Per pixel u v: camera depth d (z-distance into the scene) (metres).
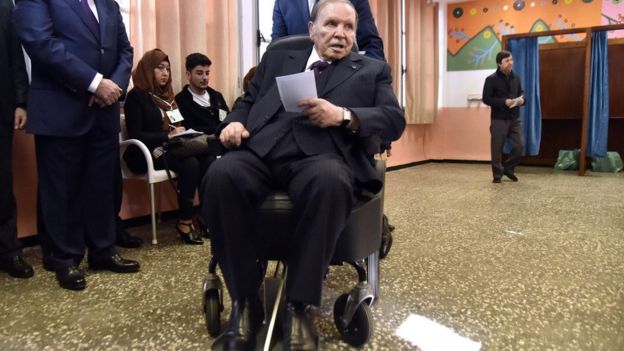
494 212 3.16
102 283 1.78
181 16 2.96
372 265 1.55
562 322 1.40
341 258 1.14
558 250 2.21
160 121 2.55
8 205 1.91
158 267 1.99
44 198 1.76
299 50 1.39
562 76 5.91
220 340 1.21
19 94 1.91
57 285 1.77
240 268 1.12
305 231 1.06
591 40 5.37
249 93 1.40
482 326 1.38
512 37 5.75
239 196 1.08
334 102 1.23
